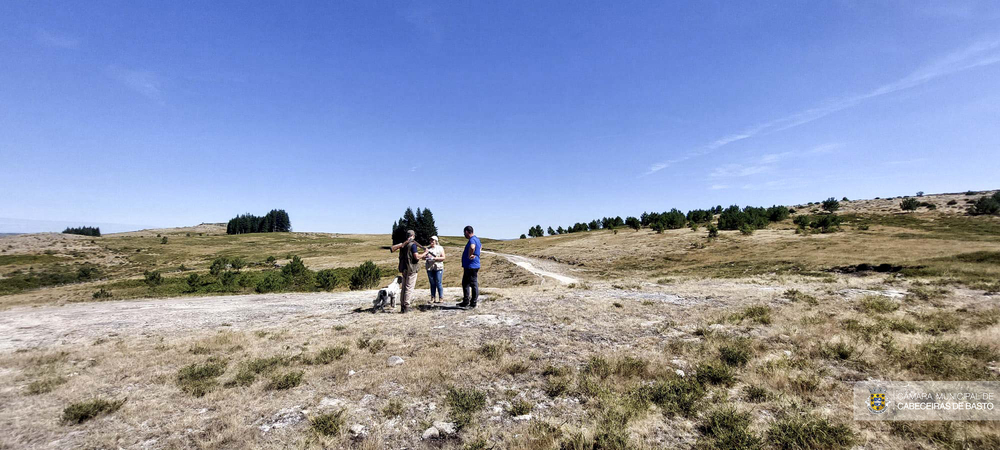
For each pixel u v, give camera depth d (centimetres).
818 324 689
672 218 6431
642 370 490
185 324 905
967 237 3441
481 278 3600
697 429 348
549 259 4700
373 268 3014
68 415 371
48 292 4138
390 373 493
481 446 321
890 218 5981
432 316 866
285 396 433
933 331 627
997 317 711
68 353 620
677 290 1220
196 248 10862
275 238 13762
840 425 332
